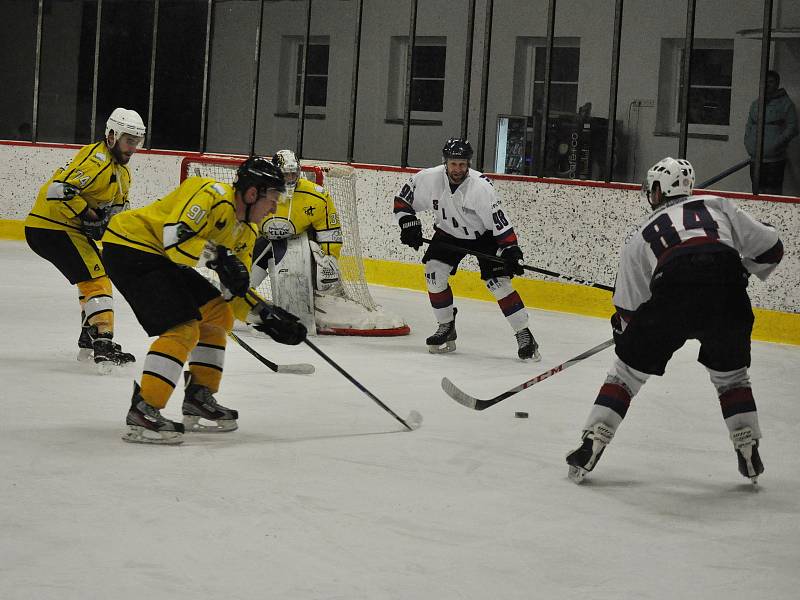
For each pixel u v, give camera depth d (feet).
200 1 126.62
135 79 129.59
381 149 127.34
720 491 30.99
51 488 27.76
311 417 38.29
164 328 32.50
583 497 29.71
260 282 59.16
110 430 34.65
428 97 124.47
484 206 53.06
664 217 30.78
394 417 36.63
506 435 36.96
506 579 22.91
